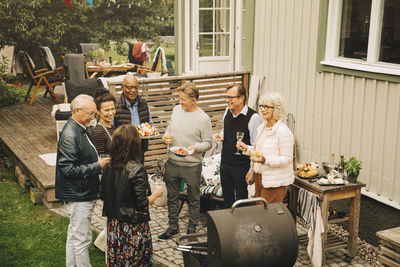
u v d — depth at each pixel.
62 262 4.40
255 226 3.05
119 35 21.67
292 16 6.04
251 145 4.45
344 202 5.15
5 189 6.42
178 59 9.24
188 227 4.82
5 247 4.68
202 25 8.70
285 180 4.05
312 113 5.81
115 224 3.49
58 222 5.29
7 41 15.61
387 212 4.80
